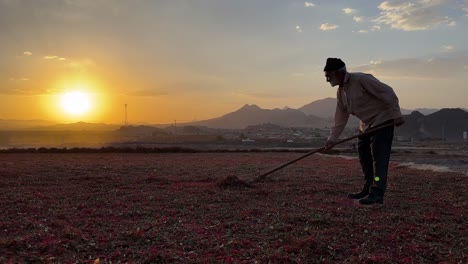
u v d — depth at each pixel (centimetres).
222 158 1784
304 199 604
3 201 565
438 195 659
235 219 469
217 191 669
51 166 1160
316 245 363
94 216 484
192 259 329
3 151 2283
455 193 680
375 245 372
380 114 563
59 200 584
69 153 2255
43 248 354
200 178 873
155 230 415
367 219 468
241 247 362
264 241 381
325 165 1350
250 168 1169
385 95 551
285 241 379
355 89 566
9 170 1003
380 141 565
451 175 979
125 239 383
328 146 632
